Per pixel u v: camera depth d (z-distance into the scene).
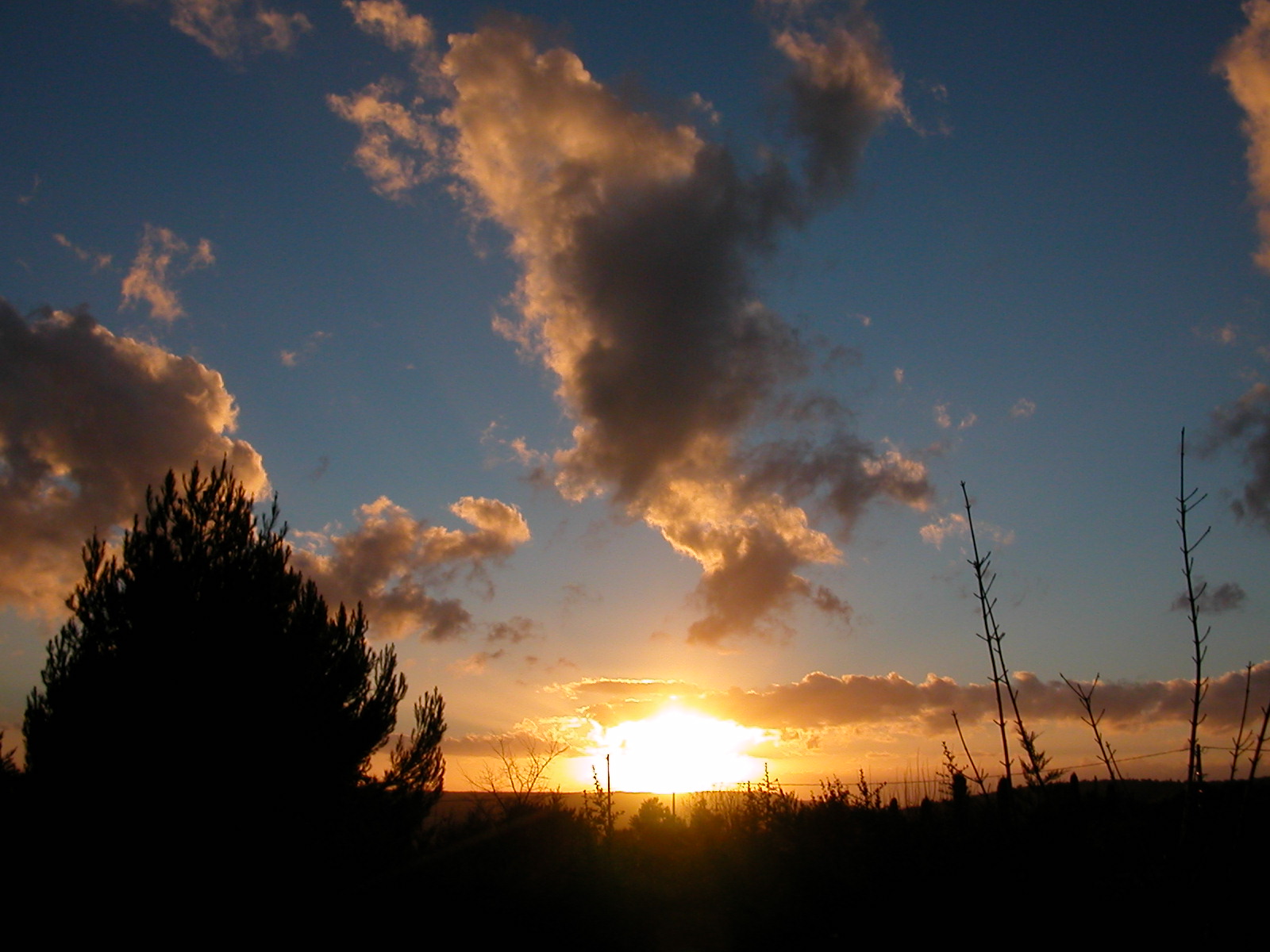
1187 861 3.95
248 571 14.18
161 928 10.94
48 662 13.11
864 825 8.52
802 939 8.03
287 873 12.02
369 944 11.88
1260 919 3.74
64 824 11.51
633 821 19.83
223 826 11.98
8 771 12.20
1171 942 4.05
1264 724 3.80
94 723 12.21
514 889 13.58
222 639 13.21
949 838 6.11
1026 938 4.96
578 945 12.02
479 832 16.34
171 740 12.23
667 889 13.55
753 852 12.06
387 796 16.69
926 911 5.91
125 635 13.08
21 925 10.65
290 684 13.81
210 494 14.43
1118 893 4.61
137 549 13.73
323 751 14.05
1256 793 4.00
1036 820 5.11
